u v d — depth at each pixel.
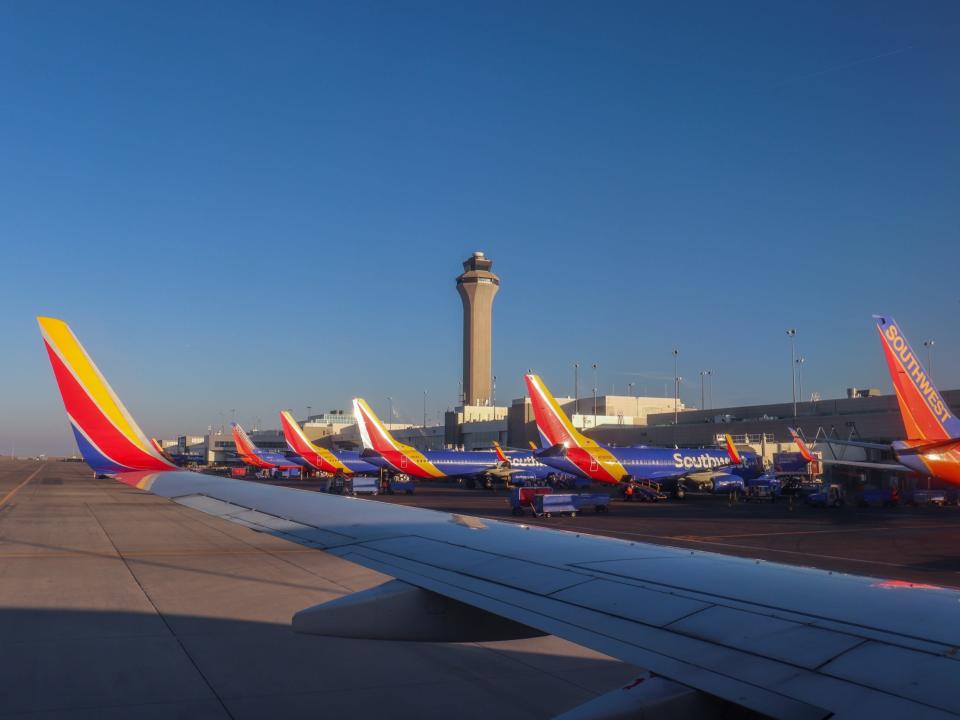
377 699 9.43
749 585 4.66
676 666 3.27
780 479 62.50
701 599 4.36
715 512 46.97
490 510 46.91
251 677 10.34
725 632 3.71
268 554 23.73
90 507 45.94
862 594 4.34
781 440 78.19
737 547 28.16
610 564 5.46
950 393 66.75
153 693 9.66
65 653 11.59
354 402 69.94
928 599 4.20
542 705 9.24
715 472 60.38
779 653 3.34
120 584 18.06
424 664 10.95
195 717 8.80
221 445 195.62
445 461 71.50
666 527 36.34
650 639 3.68
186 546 26.02
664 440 92.06
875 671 3.04
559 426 57.56
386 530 7.03
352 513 7.98
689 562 5.50
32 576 19.25
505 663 11.00
